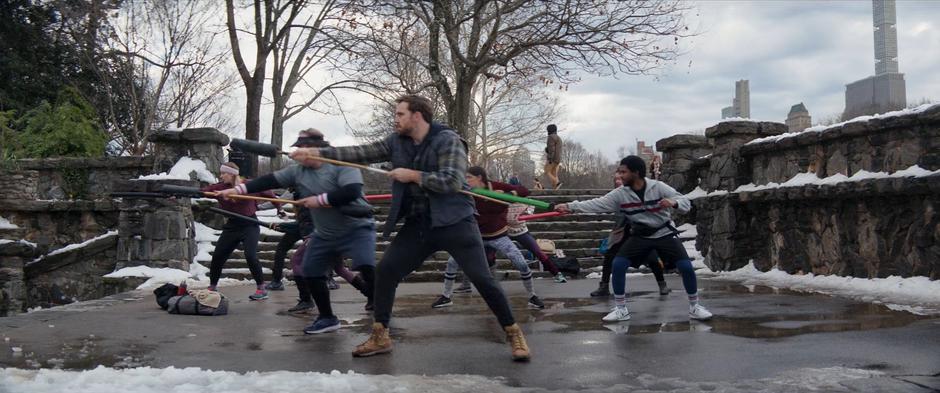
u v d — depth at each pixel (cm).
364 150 511
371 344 504
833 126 1007
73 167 1412
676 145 1461
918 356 477
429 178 459
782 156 1142
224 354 513
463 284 1002
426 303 861
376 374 441
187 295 754
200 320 702
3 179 1251
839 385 397
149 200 1123
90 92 2667
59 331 627
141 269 1102
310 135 623
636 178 661
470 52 2275
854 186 934
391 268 496
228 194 572
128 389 390
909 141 887
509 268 1257
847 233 996
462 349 528
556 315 724
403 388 394
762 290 934
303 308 769
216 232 1264
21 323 677
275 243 1287
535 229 1480
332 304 841
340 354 512
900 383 399
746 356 486
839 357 477
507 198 508
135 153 2488
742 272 1209
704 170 1400
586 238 1448
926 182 825
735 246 1227
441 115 3488
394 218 482
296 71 2550
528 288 797
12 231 1229
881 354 485
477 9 2134
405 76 2947
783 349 509
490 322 680
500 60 2181
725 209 1235
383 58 2411
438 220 475
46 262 1180
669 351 509
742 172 1255
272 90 2542
